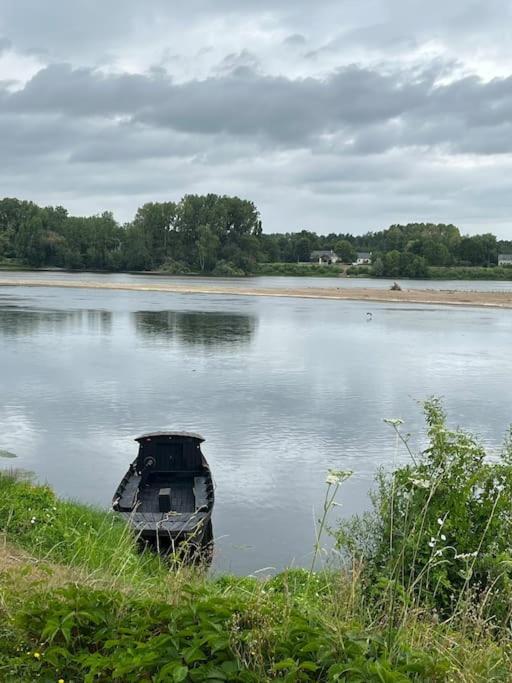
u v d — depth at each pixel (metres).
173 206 146.62
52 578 6.29
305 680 3.94
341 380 31.44
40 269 146.62
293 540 13.34
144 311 64.44
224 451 19.75
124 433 21.53
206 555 11.67
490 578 6.16
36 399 26.02
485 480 6.94
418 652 4.30
